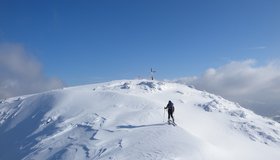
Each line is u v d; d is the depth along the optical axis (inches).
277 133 1881.2
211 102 2234.3
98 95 2276.1
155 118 1766.7
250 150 1601.9
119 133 1562.5
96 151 1405.0
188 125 1764.3
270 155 1572.3
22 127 2094.0
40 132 1863.9
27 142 1807.3
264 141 1774.1
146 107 1985.7
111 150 1384.1
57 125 1834.4
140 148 1350.9
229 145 1620.3
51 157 1477.6
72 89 2613.2
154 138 1441.9
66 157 1423.5
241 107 2359.7
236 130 1873.8
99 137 1547.7
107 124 1713.8
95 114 1887.3
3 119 2385.6
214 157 1349.7
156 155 1267.2
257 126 1930.4
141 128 1598.2
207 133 1738.4
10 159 1716.3
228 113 2129.7
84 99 2231.8
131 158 1266.0
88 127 1717.5
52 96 2422.5
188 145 1368.1
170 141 1398.9
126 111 1913.1
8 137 2047.2
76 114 1962.4
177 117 1854.1
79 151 1445.6
